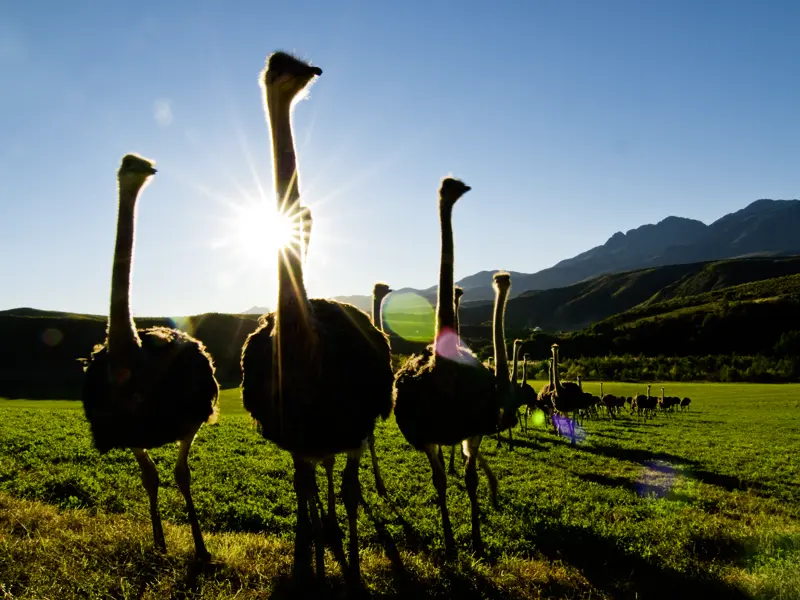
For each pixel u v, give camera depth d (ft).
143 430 21.30
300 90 19.08
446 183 24.95
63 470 37.93
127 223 21.49
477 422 24.09
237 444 53.57
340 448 19.62
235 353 203.51
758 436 79.20
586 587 21.11
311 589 19.34
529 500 35.09
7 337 230.07
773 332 290.97
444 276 24.48
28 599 17.10
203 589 18.16
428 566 21.72
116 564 19.70
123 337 21.12
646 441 71.51
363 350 20.72
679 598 20.63
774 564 23.88
